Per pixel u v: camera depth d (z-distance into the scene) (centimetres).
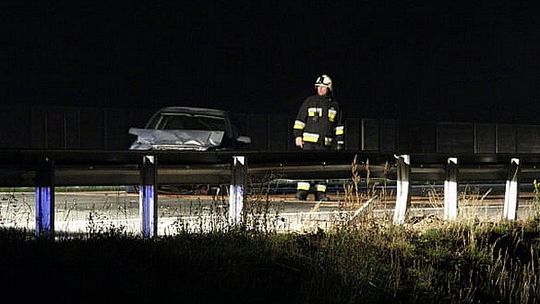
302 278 1238
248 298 1120
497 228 1739
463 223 1711
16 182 1370
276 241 1383
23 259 1152
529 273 1439
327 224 1590
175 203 2348
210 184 1582
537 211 1925
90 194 2855
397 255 1419
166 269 1196
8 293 1020
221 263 1234
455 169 1902
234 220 1476
